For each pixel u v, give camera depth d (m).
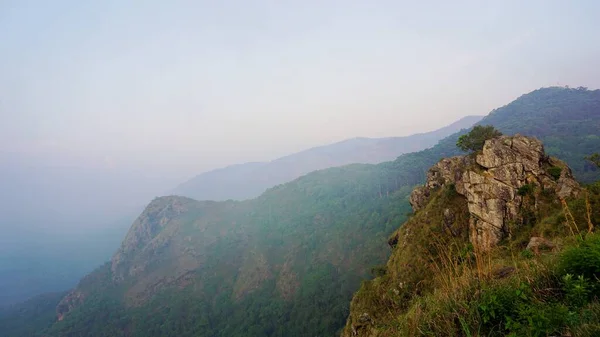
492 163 29.81
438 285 6.89
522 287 4.95
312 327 95.88
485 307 4.80
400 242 37.59
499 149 30.12
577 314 4.08
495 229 26.89
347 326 32.81
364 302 32.09
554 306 4.37
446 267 6.80
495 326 4.73
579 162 113.75
